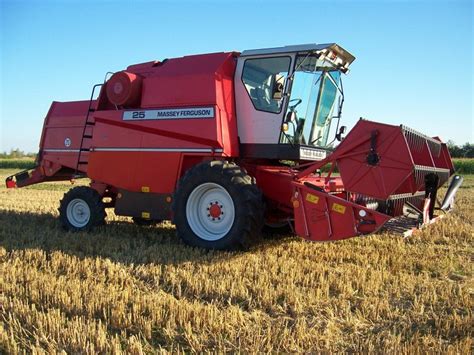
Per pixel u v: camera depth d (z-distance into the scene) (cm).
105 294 455
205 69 708
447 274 565
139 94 767
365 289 491
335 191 707
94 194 829
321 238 590
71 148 909
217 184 642
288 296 455
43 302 443
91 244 688
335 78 777
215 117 682
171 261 584
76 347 347
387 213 641
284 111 679
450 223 905
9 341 362
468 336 369
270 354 341
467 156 4669
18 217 988
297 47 673
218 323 388
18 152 7750
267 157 696
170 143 729
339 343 366
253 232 632
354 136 582
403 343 367
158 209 745
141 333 376
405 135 563
